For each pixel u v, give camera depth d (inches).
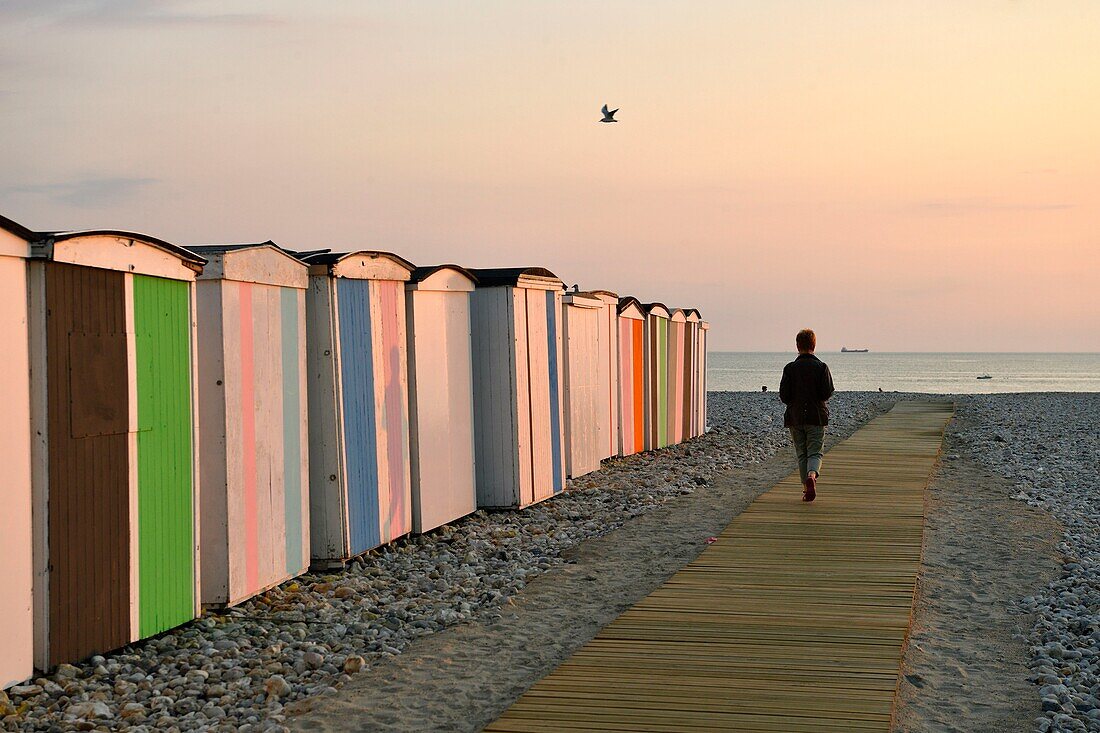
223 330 363.6
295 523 412.8
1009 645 334.3
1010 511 597.9
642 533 530.9
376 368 465.1
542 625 356.8
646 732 239.8
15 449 276.1
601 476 754.2
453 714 267.9
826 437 1083.9
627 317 874.8
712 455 921.5
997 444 1005.8
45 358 284.7
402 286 492.4
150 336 329.1
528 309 604.7
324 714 268.8
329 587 408.2
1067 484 724.0
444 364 532.4
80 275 297.4
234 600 369.1
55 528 287.4
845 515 543.5
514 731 241.3
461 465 551.5
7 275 273.7
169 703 275.9
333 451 431.2
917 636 341.7
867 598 366.3
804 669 284.7
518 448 584.4
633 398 894.4
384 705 275.6
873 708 253.9
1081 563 457.4
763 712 251.4
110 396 309.6
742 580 395.9
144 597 325.7
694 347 1099.9
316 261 431.8
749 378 6348.4
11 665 274.8
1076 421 1327.5
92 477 302.2
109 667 301.1
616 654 300.4
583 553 482.9
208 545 365.4
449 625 359.6
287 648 329.4
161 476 334.6
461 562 462.9
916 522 522.9
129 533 318.3
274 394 398.3
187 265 345.7
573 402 725.9
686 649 304.7
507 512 585.0
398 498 484.1
